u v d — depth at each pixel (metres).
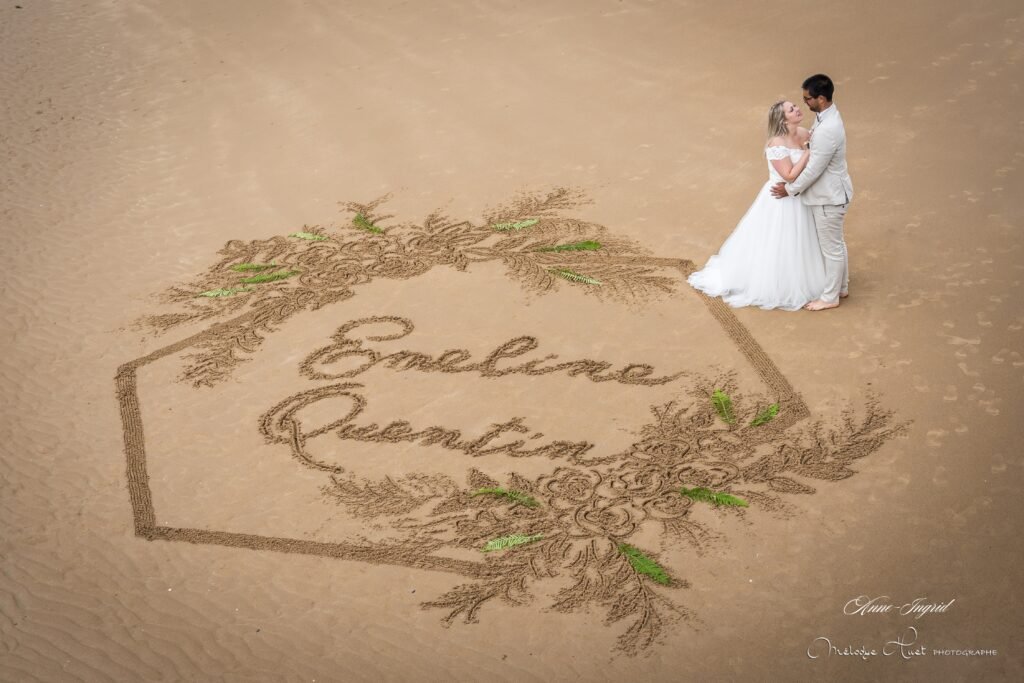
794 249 9.48
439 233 11.77
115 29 19.53
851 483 7.51
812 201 9.23
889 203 11.27
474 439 8.45
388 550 7.42
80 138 15.35
